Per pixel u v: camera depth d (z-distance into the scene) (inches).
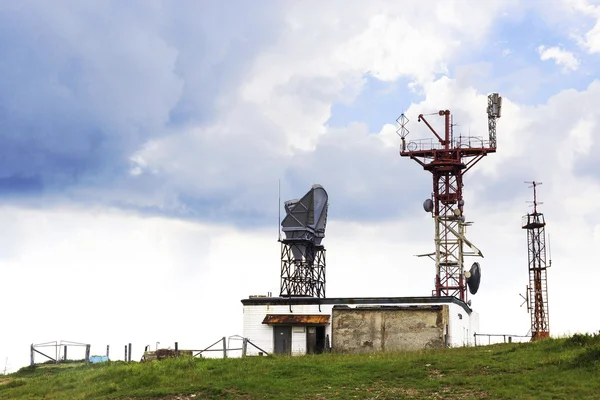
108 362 2140.7
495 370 1638.8
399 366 1728.6
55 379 1908.2
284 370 1737.2
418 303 2409.0
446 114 3260.3
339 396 1504.7
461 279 3056.1
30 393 1781.5
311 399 1498.5
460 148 3186.5
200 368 1808.6
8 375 2162.9
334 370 1723.7
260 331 2482.8
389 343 2313.0
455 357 1802.4
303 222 2758.4
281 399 1507.1
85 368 2069.4
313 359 1921.8
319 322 2410.2
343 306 2433.6
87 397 1649.9
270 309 2495.1
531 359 1704.0
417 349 2209.6
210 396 1560.0
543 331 3181.6
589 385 1454.2
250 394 1557.6
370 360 1846.7
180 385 1667.1
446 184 3196.4
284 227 2760.8
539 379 1523.1
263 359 1931.6
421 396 1477.6
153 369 1825.8
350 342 2341.3
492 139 3198.8
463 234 3097.9
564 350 1755.7
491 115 3218.5
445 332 2316.7
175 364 1859.0
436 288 3085.6
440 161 3169.3
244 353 2085.4
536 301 3302.2
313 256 2817.4
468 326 2714.1
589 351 1638.8
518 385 1492.4
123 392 1646.2
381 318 2340.1
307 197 2792.8
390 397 1478.8
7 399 1749.5
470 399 1429.6
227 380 1670.8
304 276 2743.6
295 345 2442.2
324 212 2866.6
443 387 1531.7
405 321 2320.4
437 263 3107.8
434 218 3142.2
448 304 2393.0
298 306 2475.4
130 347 2208.4
